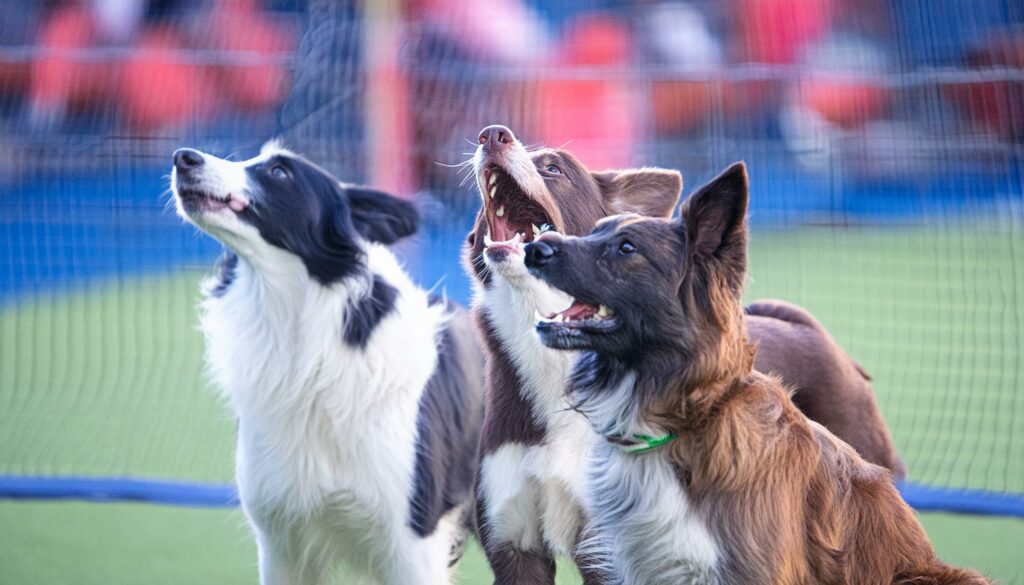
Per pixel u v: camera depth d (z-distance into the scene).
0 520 10.41
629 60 21.00
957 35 19.94
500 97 15.55
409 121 15.26
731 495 6.40
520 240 7.88
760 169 19.73
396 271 8.14
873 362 15.57
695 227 6.55
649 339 6.57
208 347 8.62
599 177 8.30
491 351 7.68
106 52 16.41
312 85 15.13
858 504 6.84
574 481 7.31
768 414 6.58
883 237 20.55
